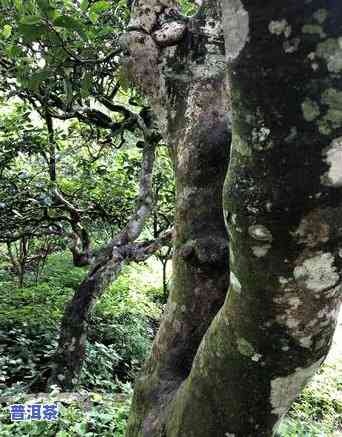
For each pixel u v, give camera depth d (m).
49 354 4.64
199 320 1.32
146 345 5.85
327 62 0.65
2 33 2.85
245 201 0.77
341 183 0.71
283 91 0.67
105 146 5.58
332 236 0.76
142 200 4.37
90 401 3.12
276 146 0.71
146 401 1.35
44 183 4.78
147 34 1.44
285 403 0.98
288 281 0.81
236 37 0.68
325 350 0.91
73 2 3.08
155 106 1.51
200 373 1.03
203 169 1.34
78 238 5.07
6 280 7.57
